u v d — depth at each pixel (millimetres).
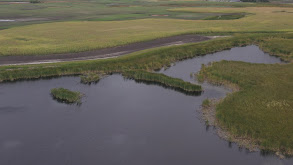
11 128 25016
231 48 56750
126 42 58219
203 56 51000
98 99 31859
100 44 56125
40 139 23406
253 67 42500
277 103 29469
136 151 22156
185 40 62281
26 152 21766
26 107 29344
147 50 52000
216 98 32062
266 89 33500
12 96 32250
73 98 31141
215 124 25922
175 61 47656
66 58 47062
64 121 26484
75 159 21062
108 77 39469
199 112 28578
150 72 39531
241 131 24062
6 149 22094
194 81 37844
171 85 36281
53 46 54500
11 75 37938
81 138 23656
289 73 39469
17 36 66000
